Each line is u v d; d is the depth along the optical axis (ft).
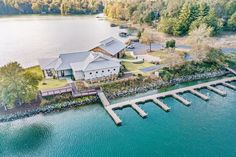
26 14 649.20
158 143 138.92
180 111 170.91
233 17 368.89
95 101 184.14
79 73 202.69
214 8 399.85
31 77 171.83
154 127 153.48
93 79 203.00
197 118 162.30
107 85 196.13
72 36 393.50
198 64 237.66
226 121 158.71
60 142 139.95
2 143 139.95
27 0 651.25
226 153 130.72
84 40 365.61
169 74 218.79
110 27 474.49
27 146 137.18
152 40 319.06
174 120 160.35
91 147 135.74
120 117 164.45
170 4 449.89
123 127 153.48
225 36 354.33
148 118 162.91
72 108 175.52
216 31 359.46
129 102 179.83
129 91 196.03
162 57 261.03
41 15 638.94
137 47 309.63
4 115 163.53
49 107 172.35
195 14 382.01
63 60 212.43
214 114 166.81
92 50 247.29
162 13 456.86
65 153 131.34
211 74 229.86
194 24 359.25
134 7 524.52
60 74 208.54
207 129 150.71
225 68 239.91
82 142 139.85
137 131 149.79
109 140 141.59
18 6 637.30
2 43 349.61
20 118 163.73
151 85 205.36
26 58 281.33
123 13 542.16
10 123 158.81
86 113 169.68
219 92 194.08
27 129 152.25
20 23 514.68
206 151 132.16
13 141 141.38
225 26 381.19
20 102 171.83
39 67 235.20
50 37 385.70
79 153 131.34
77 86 193.26
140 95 194.49
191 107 175.83
